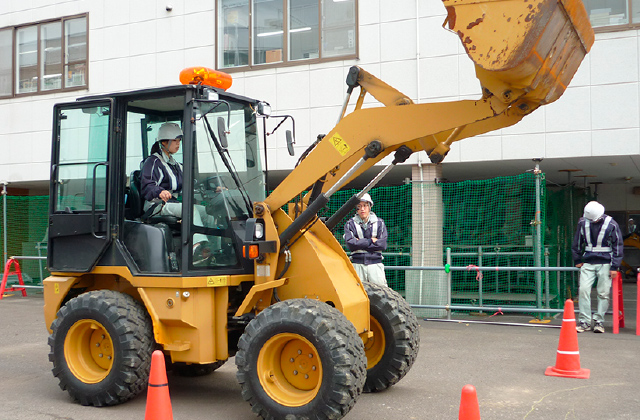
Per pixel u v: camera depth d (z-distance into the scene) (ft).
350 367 14.28
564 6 13.24
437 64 32.53
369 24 34.01
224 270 17.10
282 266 16.88
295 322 14.66
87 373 17.30
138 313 17.01
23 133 43.83
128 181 18.45
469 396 10.48
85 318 17.02
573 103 29.99
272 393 14.97
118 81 40.86
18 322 31.89
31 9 43.83
